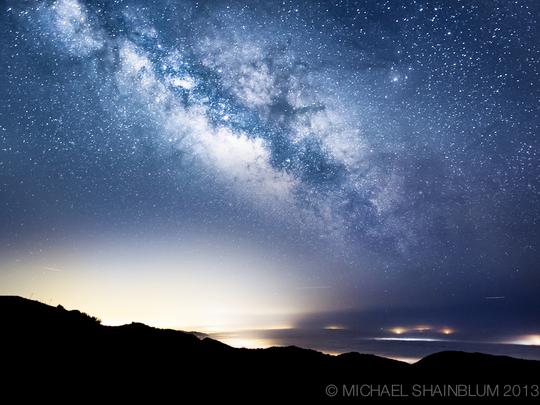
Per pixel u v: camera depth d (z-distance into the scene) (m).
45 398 6.69
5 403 6.27
